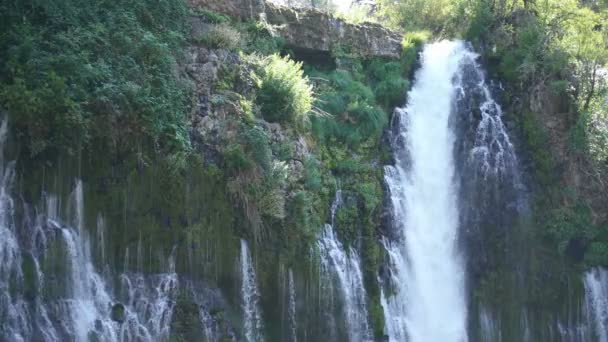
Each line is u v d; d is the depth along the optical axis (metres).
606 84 34.03
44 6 23.41
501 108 33.94
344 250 27.45
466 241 31.25
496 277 30.89
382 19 43.59
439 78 34.69
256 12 30.39
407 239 30.05
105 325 21.48
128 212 22.61
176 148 23.69
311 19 32.00
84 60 22.86
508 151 32.66
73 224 21.70
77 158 21.91
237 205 24.38
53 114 21.53
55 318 20.73
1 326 19.73
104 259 22.09
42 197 21.33
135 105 23.16
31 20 23.36
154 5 26.52
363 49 33.50
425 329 29.20
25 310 20.25
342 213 27.91
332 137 29.53
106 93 22.62
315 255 25.78
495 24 37.06
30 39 22.31
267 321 24.59
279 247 25.00
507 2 38.19
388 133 31.70
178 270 23.20
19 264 20.50
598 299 31.23
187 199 23.58
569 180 32.41
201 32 27.52
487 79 35.03
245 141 25.09
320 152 28.50
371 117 30.50
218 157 24.61
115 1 25.61
